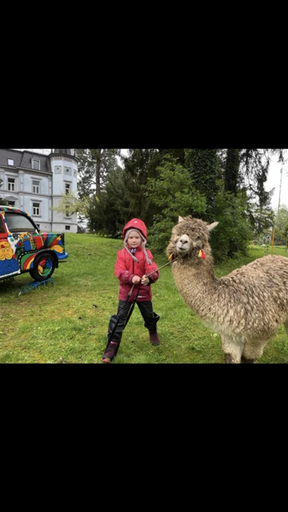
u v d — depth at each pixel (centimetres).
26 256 627
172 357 339
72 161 3506
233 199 1119
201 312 255
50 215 3456
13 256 595
